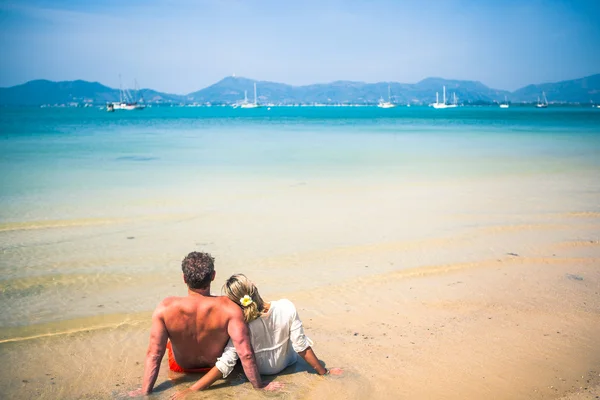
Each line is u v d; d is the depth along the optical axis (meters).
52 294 6.34
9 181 15.35
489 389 4.16
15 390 4.13
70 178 16.05
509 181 15.64
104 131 47.91
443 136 39.72
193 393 4.07
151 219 10.42
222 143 32.16
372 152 25.59
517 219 10.41
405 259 7.82
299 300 6.21
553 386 4.21
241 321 4.13
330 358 4.73
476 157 22.91
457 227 9.77
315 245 8.58
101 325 5.48
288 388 4.17
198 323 4.12
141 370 4.52
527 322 5.54
